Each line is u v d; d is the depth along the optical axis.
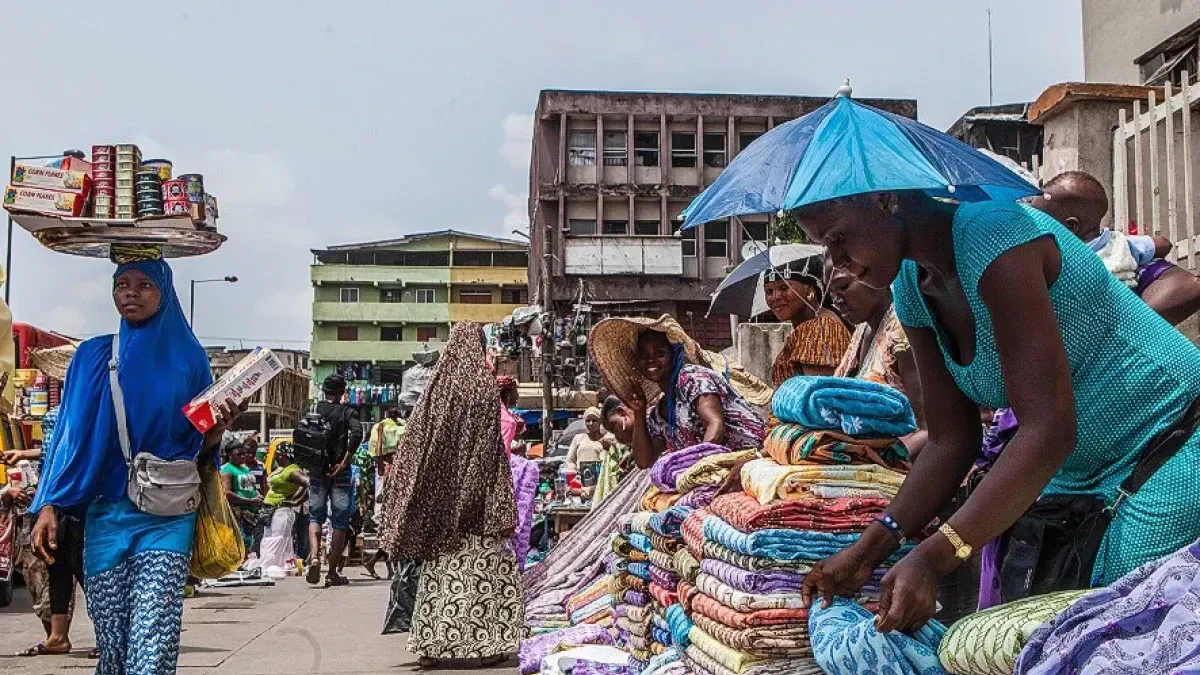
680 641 3.88
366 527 15.46
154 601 4.34
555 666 5.18
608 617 6.40
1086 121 7.24
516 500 7.02
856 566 2.92
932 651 2.67
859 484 3.29
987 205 2.59
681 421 5.04
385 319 68.50
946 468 2.93
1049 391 2.47
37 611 7.38
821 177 2.55
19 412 9.88
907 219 2.60
